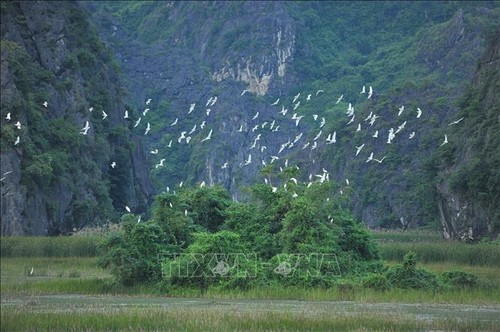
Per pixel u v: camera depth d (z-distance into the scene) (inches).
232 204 2704.2
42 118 5285.4
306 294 2203.5
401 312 1843.0
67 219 5300.2
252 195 2704.2
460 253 3048.7
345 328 1581.0
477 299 2129.7
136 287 2368.4
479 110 4719.5
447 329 1574.8
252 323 1599.4
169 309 1819.6
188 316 1672.0
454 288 2310.5
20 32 5654.5
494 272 2699.3
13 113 5027.1
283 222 2534.5
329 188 2664.9
